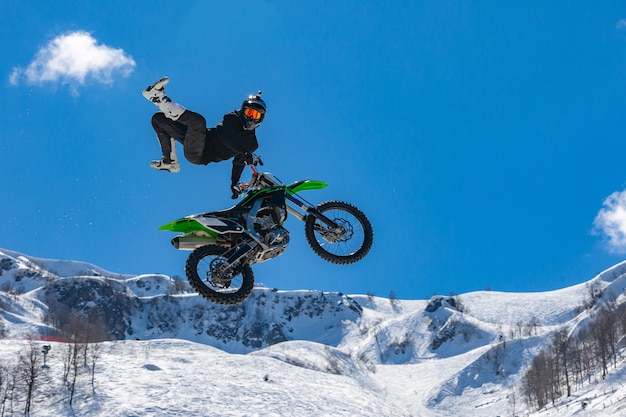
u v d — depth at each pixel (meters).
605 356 143.50
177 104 11.12
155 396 102.50
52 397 96.38
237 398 109.50
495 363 187.88
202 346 157.00
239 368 134.88
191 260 11.89
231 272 11.86
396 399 182.62
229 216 12.20
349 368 197.75
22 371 103.31
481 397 173.00
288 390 120.88
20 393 96.06
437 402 175.12
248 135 11.91
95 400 96.19
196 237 12.00
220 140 11.75
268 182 12.63
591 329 173.62
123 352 135.75
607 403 108.25
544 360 157.88
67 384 101.44
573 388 132.12
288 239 12.41
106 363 118.00
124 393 101.75
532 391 146.75
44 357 108.81
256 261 12.39
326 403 116.62
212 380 118.25
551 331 199.75
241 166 12.30
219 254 12.15
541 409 129.38
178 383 111.12
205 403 103.25
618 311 183.38
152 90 10.77
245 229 12.03
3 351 114.50
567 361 155.88
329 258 13.29
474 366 187.75
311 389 126.12
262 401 109.62
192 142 11.50
